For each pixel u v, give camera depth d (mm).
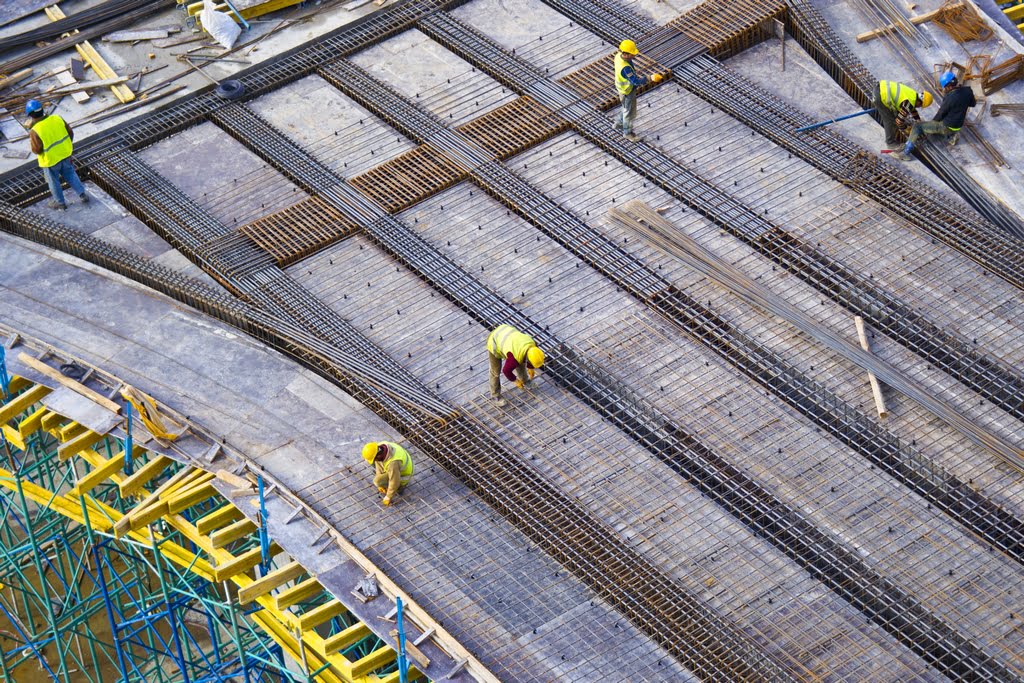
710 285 27156
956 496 23516
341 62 33031
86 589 32250
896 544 22781
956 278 26922
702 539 23078
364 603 21953
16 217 29531
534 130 30844
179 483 23859
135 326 27219
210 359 26547
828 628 21734
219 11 33969
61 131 28906
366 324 27156
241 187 30219
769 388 25469
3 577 28312
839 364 25578
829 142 29922
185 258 28703
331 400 25797
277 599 22234
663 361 25953
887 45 32062
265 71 32906
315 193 29828
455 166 30141
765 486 23719
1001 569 22344
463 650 21141
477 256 28312
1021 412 24703
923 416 24656
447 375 26078
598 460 24438
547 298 27312
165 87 32594
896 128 29453
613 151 30203
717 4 33250
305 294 27656
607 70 32094
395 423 25375
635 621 22062
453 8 34438
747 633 21750
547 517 23438
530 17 33938
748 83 31531
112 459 24297
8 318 27375
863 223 28141
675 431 24797
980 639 21438
